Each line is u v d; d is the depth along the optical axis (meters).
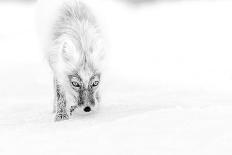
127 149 7.11
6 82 20.47
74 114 11.47
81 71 10.65
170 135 7.54
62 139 8.03
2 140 8.49
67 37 10.91
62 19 11.53
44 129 9.38
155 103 12.22
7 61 26.81
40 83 20.05
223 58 27.83
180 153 6.81
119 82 18.97
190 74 21.64
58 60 11.08
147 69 24.11
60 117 11.42
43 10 12.73
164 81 18.88
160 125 8.06
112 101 13.22
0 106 14.61
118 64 26.19
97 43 10.84
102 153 7.05
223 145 6.98
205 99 12.41
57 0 12.16
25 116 12.27
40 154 7.31
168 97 13.41
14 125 10.44
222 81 18.48
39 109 13.57
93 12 11.75
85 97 10.66
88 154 7.07
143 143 7.29
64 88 11.14
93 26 11.17
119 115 10.43
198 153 6.77
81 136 8.01
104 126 8.42
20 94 18.11
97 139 7.71
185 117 8.42
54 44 11.35
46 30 11.92
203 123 7.98
